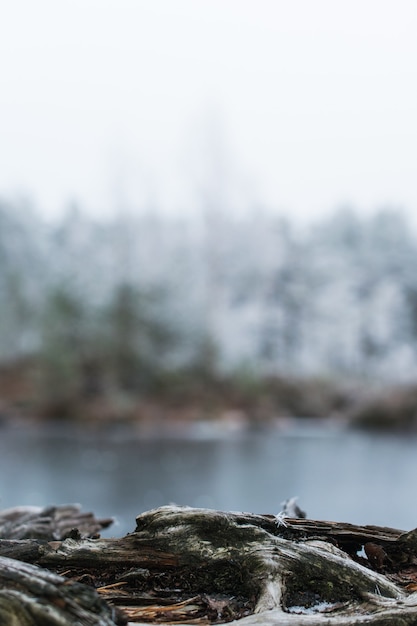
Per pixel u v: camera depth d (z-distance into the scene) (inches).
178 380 1630.2
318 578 85.0
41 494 511.5
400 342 2268.7
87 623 68.3
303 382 1646.2
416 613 77.2
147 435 1126.4
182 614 80.7
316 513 422.9
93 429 1268.5
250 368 1628.9
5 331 2074.3
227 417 1457.9
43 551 91.0
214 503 475.5
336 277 2359.7
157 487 553.3
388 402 1352.1
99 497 498.6
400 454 842.8
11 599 68.5
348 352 2281.0
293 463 734.5
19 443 959.6
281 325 2295.8
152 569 89.7
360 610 79.9
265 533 89.2
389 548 97.0
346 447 934.4
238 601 84.1
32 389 1581.0
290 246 2357.3
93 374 1590.8
